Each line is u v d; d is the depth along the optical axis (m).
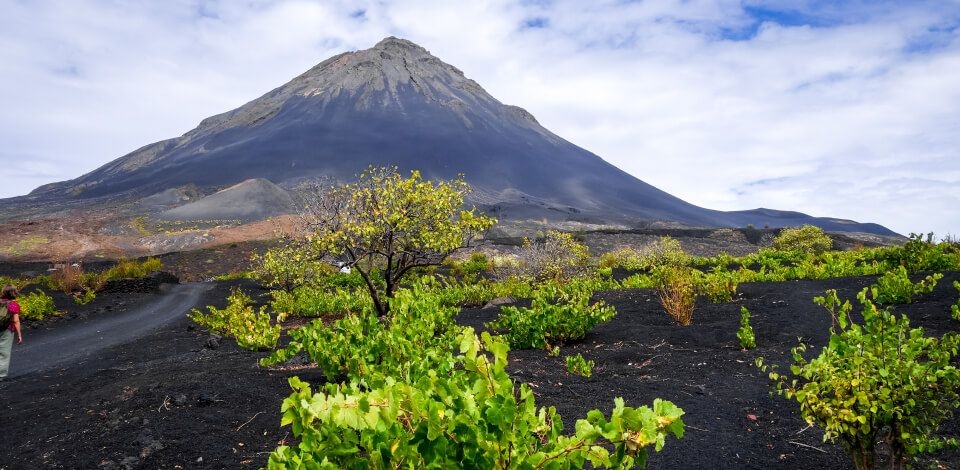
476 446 1.79
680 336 7.95
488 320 11.11
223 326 11.28
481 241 12.37
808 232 30.53
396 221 11.24
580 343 8.09
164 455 3.85
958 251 13.16
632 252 27.22
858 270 13.22
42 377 8.42
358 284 20.36
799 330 7.76
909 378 2.77
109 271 26.27
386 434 1.85
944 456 3.58
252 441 4.12
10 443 4.50
